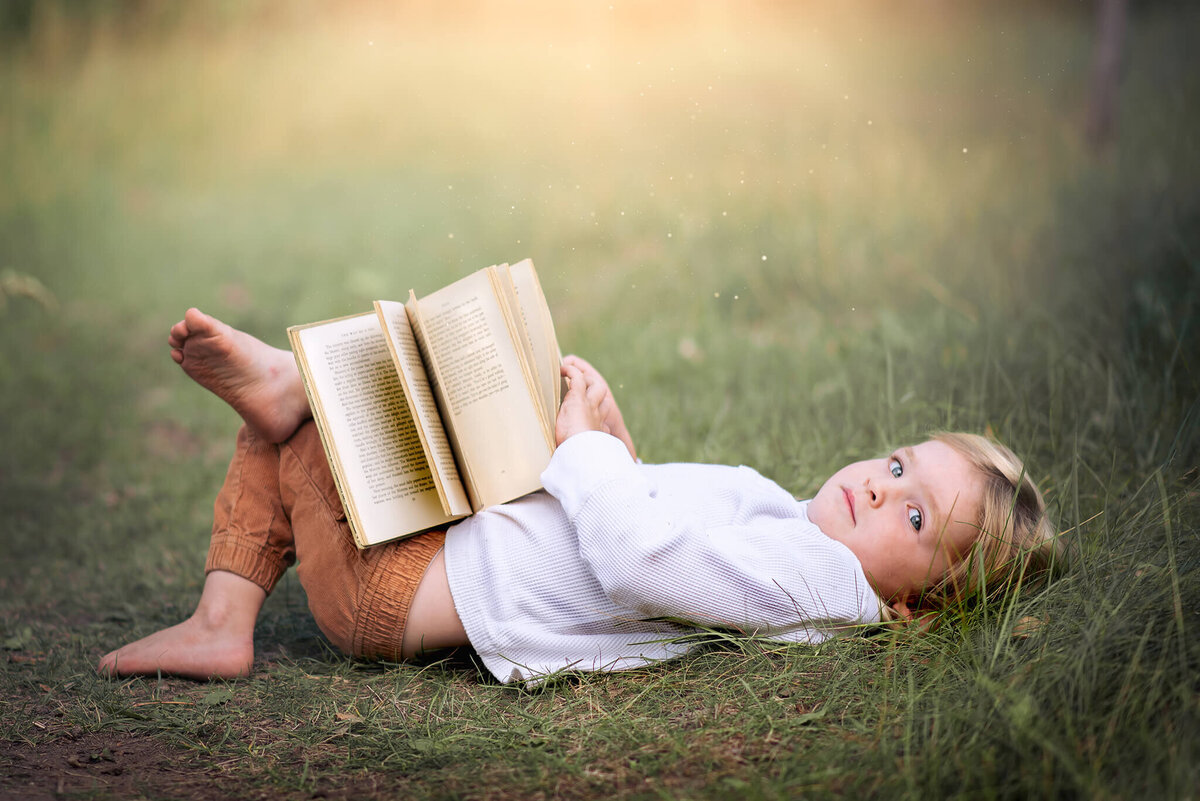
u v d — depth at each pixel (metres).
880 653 1.92
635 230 6.45
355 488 1.93
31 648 2.40
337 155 8.97
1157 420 2.89
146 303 6.64
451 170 8.03
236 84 10.20
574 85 8.86
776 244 5.88
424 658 2.14
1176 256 4.05
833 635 1.96
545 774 1.60
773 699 1.79
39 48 11.20
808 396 3.89
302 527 2.08
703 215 6.36
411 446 2.01
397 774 1.65
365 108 9.46
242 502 2.15
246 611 2.14
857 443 3.26
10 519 3.65
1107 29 6.89
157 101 10.09
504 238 6.64
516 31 10.56
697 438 3.60
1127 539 2.08
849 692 1.80
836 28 10.02
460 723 1.82
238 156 9.23
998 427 3.08
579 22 10.27
